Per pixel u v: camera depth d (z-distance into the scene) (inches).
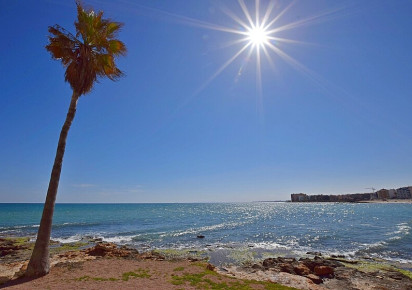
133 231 1675.7
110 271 549.6
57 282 450.3
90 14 563.5
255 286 471.2
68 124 539.2
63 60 574.9
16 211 3927.2
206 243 1253.7
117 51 591.8
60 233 1576.0
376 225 1895.9
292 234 1526.8
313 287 553.0
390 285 607.2
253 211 4549.7
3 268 617.3
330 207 5861.2
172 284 461.4
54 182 520.4
